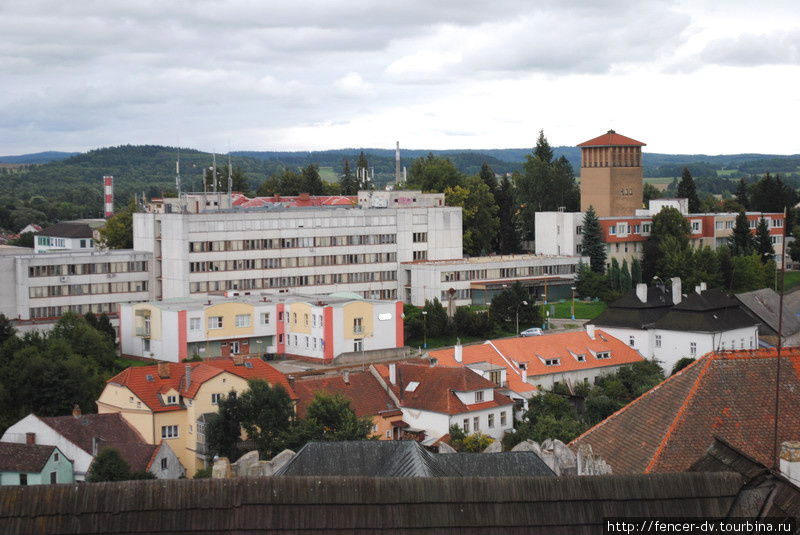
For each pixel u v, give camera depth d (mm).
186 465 125375
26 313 199500
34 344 156625
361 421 111750
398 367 133875
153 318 180875
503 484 40594
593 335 170000
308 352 183250
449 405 124750
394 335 187500
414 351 184500
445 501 40219
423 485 40438
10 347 153250
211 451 115000
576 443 59406
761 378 56344
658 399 57594
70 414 137500
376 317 185125
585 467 55875
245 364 131500
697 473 42094
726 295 176750
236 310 183250
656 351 170500
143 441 123438
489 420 128750
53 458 113625
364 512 39781
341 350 181125
